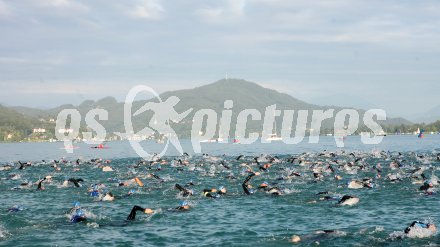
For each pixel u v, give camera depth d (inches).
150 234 913.5
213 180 1892.2
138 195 1466.5
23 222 1042.7
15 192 1601.9
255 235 896.3
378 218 1039.6
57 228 977.5
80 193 1549.0
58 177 2138.3
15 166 2844.5
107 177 2105.1
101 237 892.0
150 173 2194.9
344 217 1058.1
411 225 877.2
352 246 799.1
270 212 1136.8
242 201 1317.7
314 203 1261.1
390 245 800.3
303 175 1968.5
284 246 810.8
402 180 1721.2
